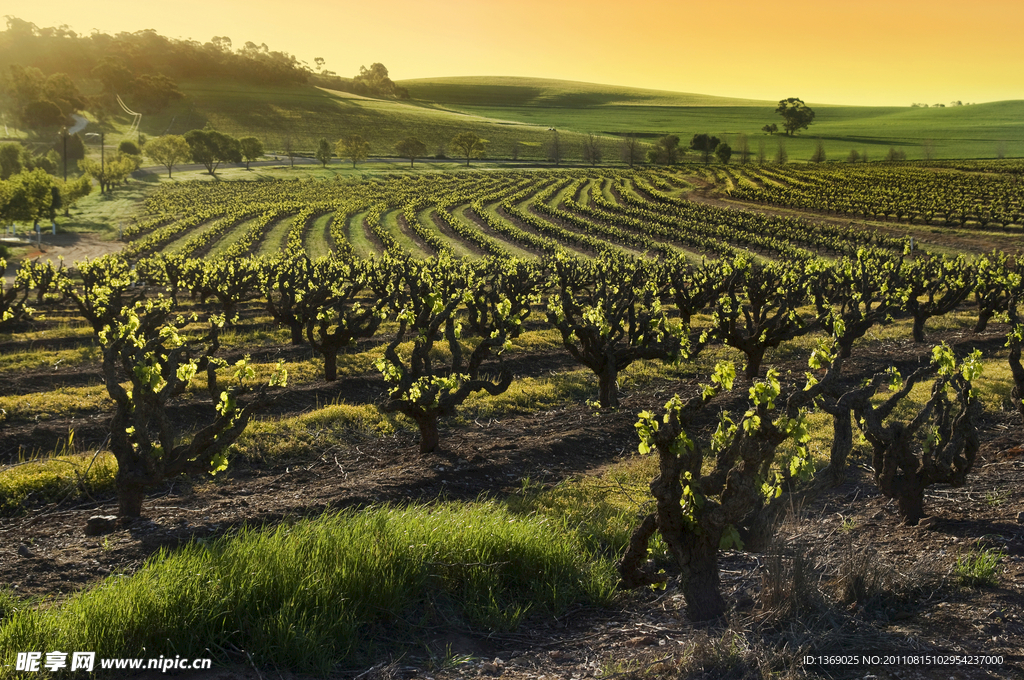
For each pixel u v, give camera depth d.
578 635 5.67
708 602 5.75
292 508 8.75
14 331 24.28
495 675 4.91
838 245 54.97
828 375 6.37
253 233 65.19
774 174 118.00
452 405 11.63
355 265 33.22
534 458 11.55
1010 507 7.58
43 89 166.12
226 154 130.38
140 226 69.50
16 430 12.50
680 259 31.64
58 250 58.44
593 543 7.49
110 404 14.59
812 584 5.55
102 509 9.15
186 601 5.20
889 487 7.73
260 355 20.39
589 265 33.38
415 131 190.75
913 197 82.56
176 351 8.95
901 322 25.38
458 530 6.89
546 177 126.06
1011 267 30.16
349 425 13.30
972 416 7.39
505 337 13.60
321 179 119.88
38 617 5.05
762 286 19.92
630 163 152.12
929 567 5.98
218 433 8.83
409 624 5.67
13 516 9.00
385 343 22.36
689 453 5.52
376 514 7.25
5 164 96.81
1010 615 5.06
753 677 4.50
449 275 25.84
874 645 4.81
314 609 5.39
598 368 14.99
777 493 6.25
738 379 17.55
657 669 4.81
